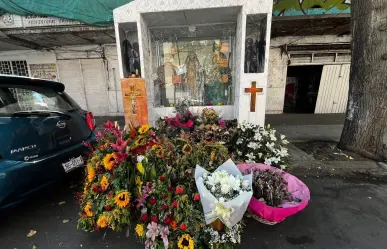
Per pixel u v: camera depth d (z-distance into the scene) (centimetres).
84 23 537
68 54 746
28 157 204
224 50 420
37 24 543
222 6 330
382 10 310
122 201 168
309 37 720
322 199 251
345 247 182
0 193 184
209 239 163
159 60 427
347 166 329
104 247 185
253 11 327
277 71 763
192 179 183
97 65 756
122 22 344
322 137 485
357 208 234
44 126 222
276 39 732
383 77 326
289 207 172
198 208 170
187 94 444
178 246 155
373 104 340
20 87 220
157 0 335
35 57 751
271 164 262
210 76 436
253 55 352
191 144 222
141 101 372
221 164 200
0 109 194
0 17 535
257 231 202
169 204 165
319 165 333
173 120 351
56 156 228
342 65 749
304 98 958
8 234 201
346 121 386
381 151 339
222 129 313
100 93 782
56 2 520
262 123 366
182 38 421
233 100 422
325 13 536
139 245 187
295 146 419
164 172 182
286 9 541
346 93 778
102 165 196
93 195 191
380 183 287
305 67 886
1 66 765
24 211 235
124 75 371
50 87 256
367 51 333
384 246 183
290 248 182
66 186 285
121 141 188
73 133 258
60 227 210
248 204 169
